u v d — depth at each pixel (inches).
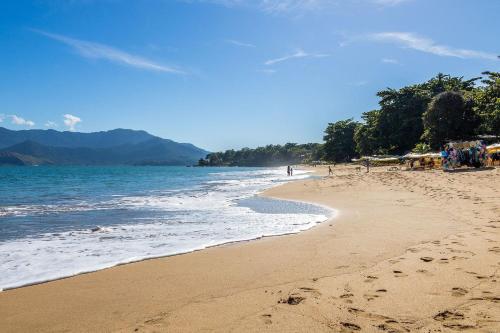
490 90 1748.3
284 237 347.3
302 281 205.9
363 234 337.4
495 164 1182.9
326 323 149.4
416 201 563.2
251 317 157.6
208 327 148.8
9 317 165.6
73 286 209.6
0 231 393.1
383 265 230.7
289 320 153.4
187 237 356.8
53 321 160.6
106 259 272.4
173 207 617.6
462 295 172.4
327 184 1051.9
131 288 203.9
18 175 2746.1
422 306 162.1
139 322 156.3
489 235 298.8
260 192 924.0
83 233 379.6
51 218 491.2
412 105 2524.6
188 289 199.3
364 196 695.7
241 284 205.2
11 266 254.1
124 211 564.7
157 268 244.8
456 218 390.6
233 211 557.3
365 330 142.1
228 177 2253.9
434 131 1829.5
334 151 4028.1
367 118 3107.8
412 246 278.5
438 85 2605.8
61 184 1498.5
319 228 390.3
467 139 1754.4
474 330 138.2
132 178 2192.4
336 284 197.6
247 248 302.8
